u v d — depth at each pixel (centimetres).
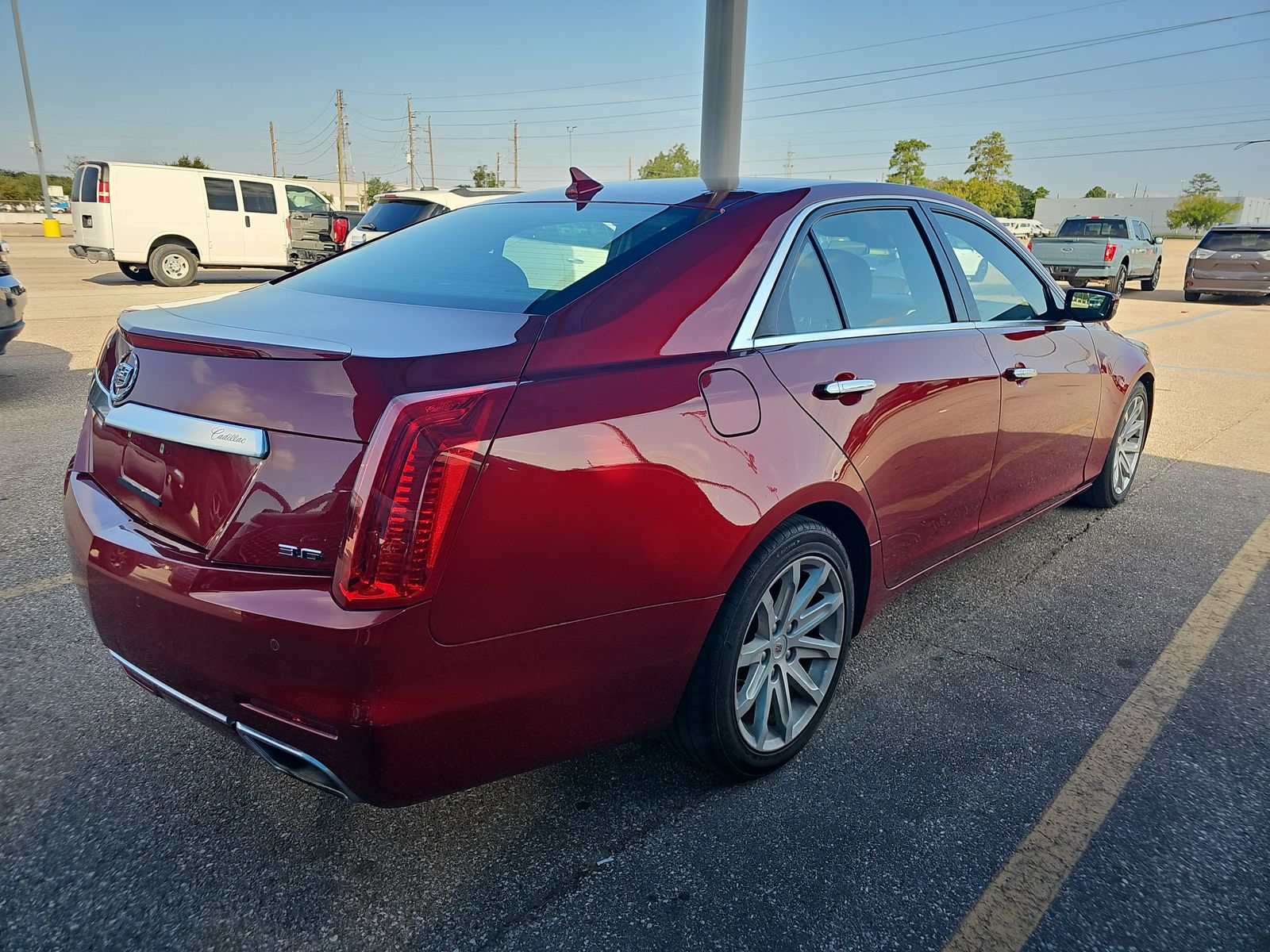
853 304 264
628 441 189
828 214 264
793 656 245
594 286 210
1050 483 379
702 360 212
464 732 179
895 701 284
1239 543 432
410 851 212
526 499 174
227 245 1631
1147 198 10544
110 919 189
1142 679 301
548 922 191
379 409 165
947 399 281
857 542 262
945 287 305
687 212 245
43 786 231
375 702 165
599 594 188
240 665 172
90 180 1530
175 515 189
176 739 254
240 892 198
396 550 162
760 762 237
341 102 6938
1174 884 207
